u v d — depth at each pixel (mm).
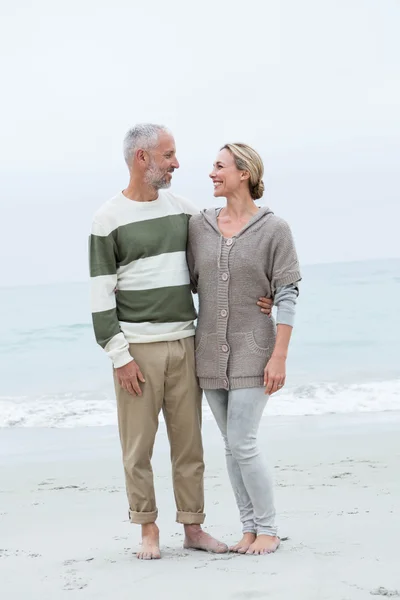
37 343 19750
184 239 4219
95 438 9555
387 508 5270
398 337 18391
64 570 4016
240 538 4594
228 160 4133
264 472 4137
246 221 4160
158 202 4180
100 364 16453
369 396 11844
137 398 4145
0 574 4031
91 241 4105
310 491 6047
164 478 7012
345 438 8648
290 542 4344
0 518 5648
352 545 4195
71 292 28656
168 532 4883
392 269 29812
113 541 4699
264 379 4047
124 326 4137
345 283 26781
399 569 3682
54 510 5867
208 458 7781
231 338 4105
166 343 4141
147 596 3467
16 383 14547
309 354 16766
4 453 8656
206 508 5590
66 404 12375
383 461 7266
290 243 4094
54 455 8453
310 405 11336
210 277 4129
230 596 3385
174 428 4246
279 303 4098
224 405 4238
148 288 4109
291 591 3404
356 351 16906
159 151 4078
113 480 7020
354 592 3361
